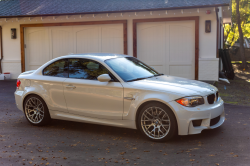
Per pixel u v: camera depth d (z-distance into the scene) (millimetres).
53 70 5785
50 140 4957
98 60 5387
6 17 12961
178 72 12312
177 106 4496
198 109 4539
